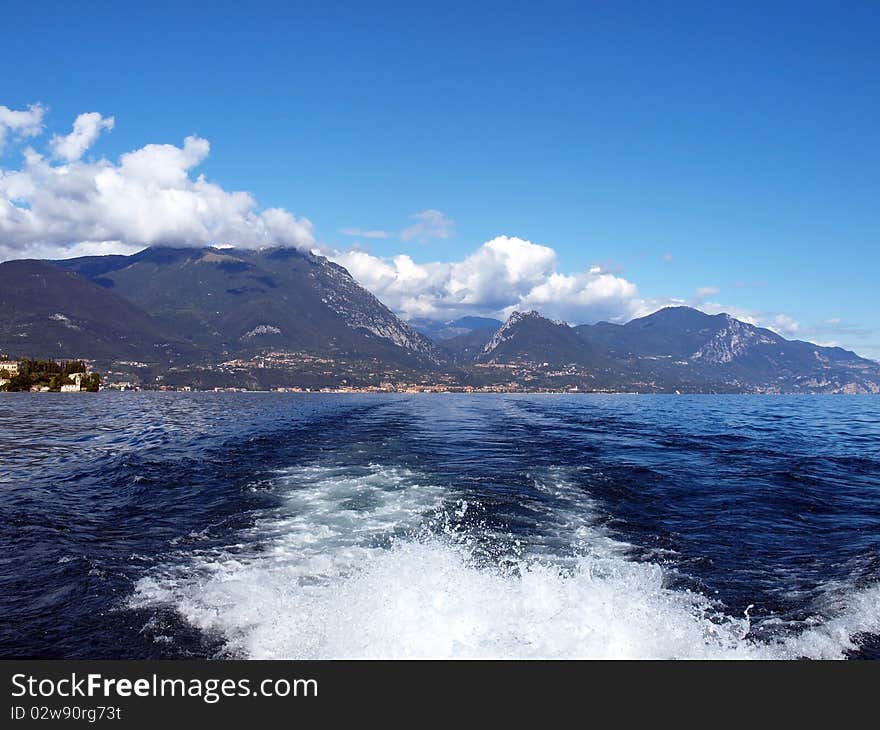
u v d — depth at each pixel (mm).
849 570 10180
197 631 7543
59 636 7441
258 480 18281
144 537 11797
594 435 35938
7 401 88500
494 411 70000
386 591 8547
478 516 13602
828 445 30656
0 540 11570
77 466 21672
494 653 6984
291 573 9484
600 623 7637
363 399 125625
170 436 32781
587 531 12508
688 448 28719
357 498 15508
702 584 9422
